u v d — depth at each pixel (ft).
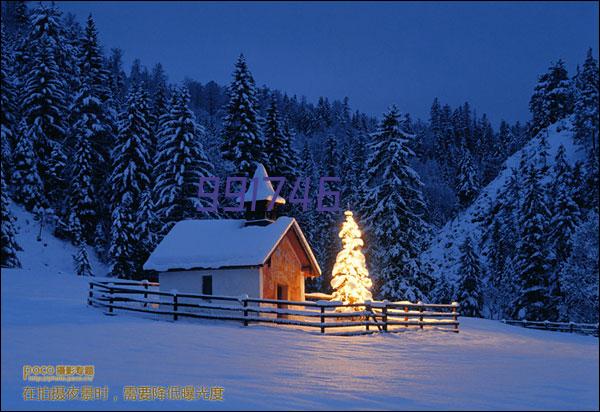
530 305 168.35
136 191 175.73
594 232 153.28
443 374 49.44
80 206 177.88
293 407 32.30
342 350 63.36
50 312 73.00
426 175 478.59
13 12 379.55
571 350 84.38
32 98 185.57
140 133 183.62
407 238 147.33
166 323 71.72
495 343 87.51
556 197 193.47
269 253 89.86
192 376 41.45
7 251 145.48
